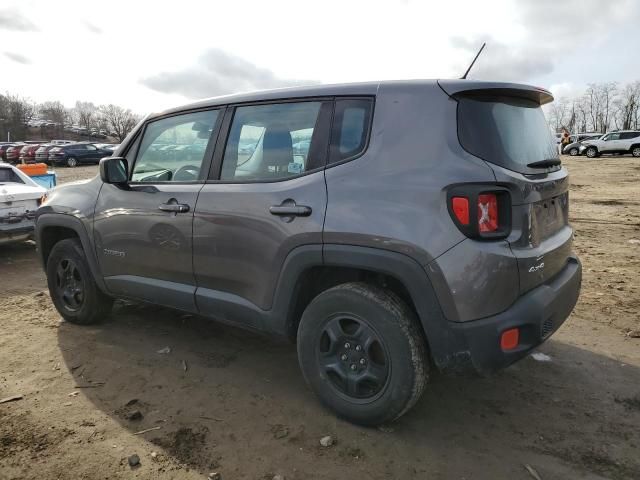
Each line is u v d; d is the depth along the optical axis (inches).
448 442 108.3
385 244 101.1
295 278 114.7
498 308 97.6
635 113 2901.1
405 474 98.1
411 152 103.0
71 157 1284.4
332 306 111.5
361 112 111.5
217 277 129.3
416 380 103.7
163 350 153.9
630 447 106.1
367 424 111.8
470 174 96.4
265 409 121.0
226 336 165.2
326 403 116.9
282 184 117.9
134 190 146.5
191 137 140.2
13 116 3627.0
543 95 120.6
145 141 151.6
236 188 125.1
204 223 128.8
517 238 100.5
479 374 100.2
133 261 148.0
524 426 114.3
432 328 100.2
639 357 147.1
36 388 131.3
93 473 98.6
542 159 116.3
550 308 104.7
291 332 122.3
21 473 98.5
